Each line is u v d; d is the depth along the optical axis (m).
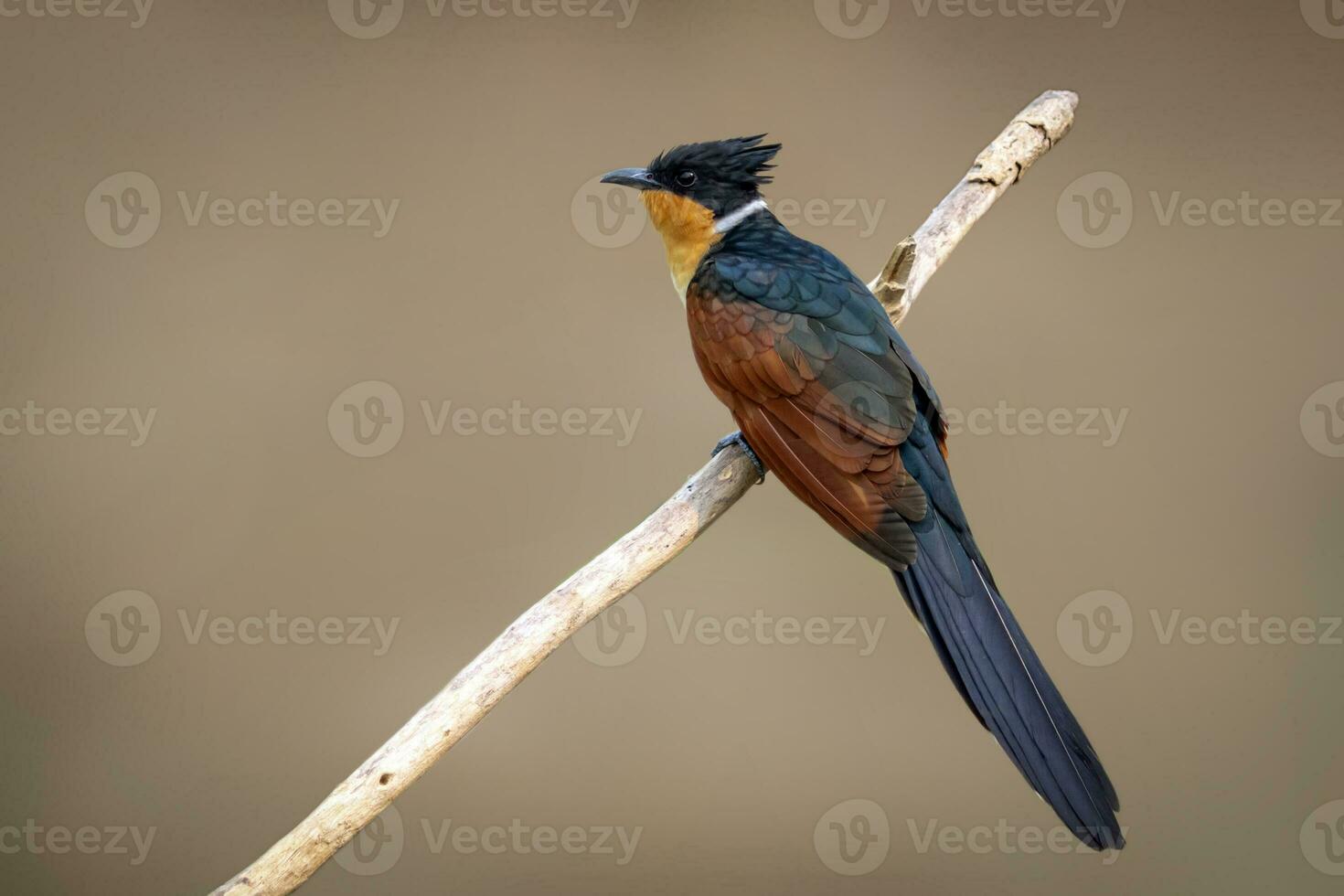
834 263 8.67
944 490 8.62
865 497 8.60
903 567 8.59
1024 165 8.72
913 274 8.68
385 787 8.51
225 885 8.50
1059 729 8.56
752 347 8.63
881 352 8.63
